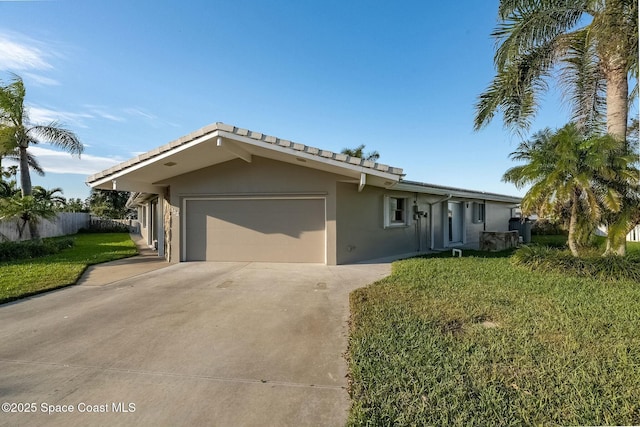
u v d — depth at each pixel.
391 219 12.30
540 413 2.59
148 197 16.53
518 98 10.09
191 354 3.95
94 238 23.70
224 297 6.49
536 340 3.91
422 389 2.93
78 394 3.11
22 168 16.42
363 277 8.24
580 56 9.65
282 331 4.66
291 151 8.40
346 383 3.25
